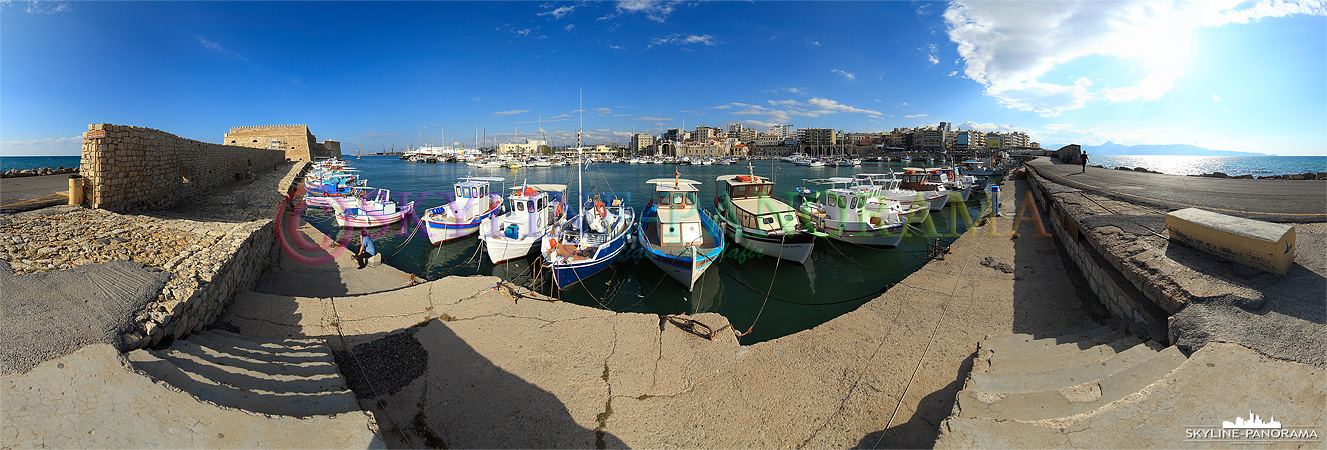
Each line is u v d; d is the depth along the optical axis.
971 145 157.50
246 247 9.55
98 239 8.23
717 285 13.03
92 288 5.71
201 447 3.49
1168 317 5.47
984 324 7.43
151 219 10.83
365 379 5.70
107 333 4.60
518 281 13.31
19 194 12.16
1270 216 9.00
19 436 3.32
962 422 3.89
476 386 5.66
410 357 6.27
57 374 3.88
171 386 3.98
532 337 6.92
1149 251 7.14
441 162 98.06
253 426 3.72
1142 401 3.77
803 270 14.29
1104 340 5.89
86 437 3.41
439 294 8.49
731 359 6.43
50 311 4.93
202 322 6.48
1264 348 4.15
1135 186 16.70
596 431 4.95
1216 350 4.23
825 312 10.99
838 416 5.18
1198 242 6.74
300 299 8.05
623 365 6.21
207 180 23.34
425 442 4.66
